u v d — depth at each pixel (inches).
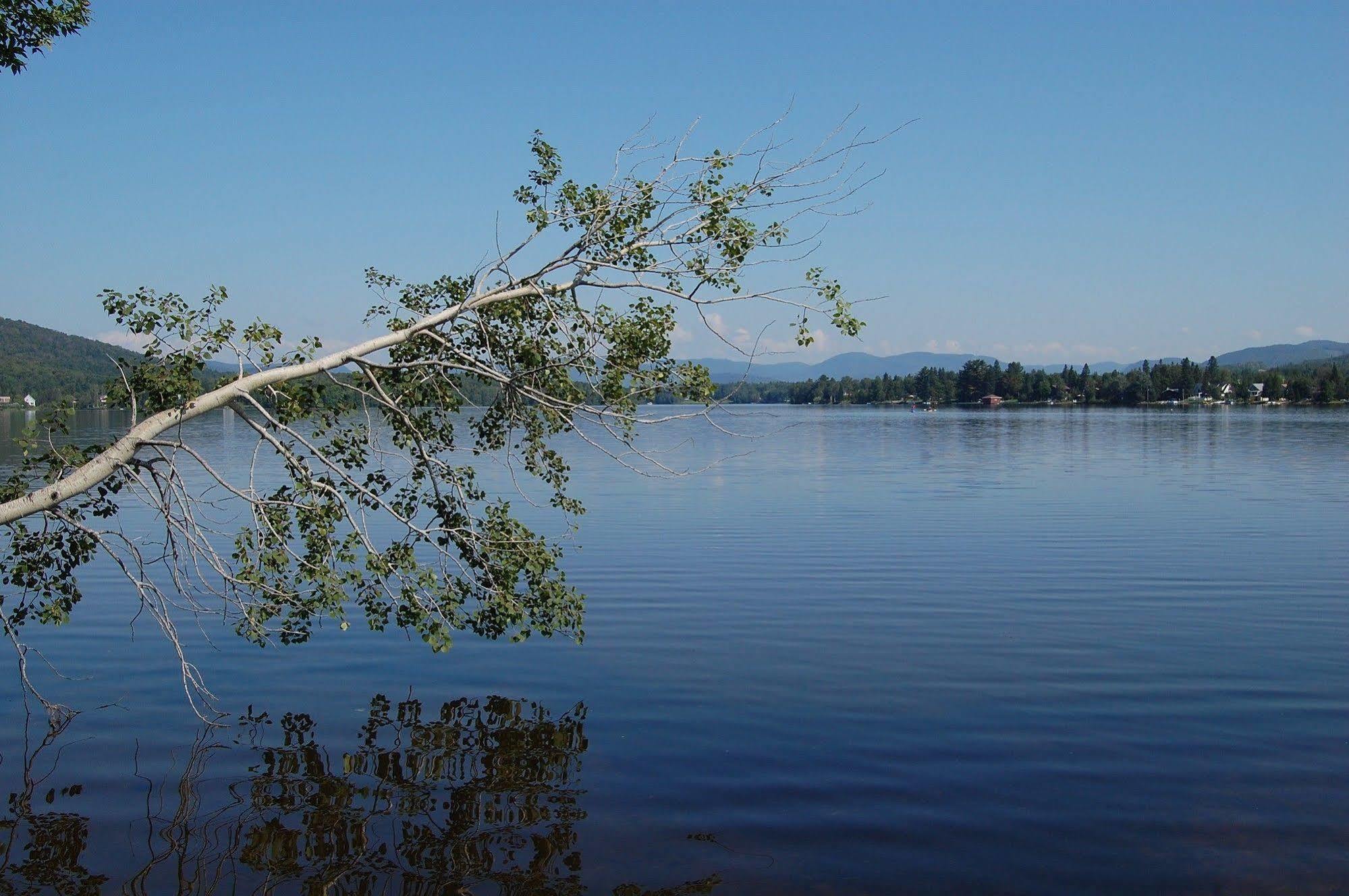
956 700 482.0
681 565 850.1
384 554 398.6
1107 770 395.2
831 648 579.2
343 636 611.8
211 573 802.8
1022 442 2871.6
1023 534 1032.2
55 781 393.4
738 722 454.3
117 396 380.5
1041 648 573.9
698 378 381.1
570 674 531.2
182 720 462.6
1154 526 1090.1
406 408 410.3
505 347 397.7
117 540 950.4
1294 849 331.0
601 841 342.3
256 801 375.2
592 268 381.4
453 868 324.5
